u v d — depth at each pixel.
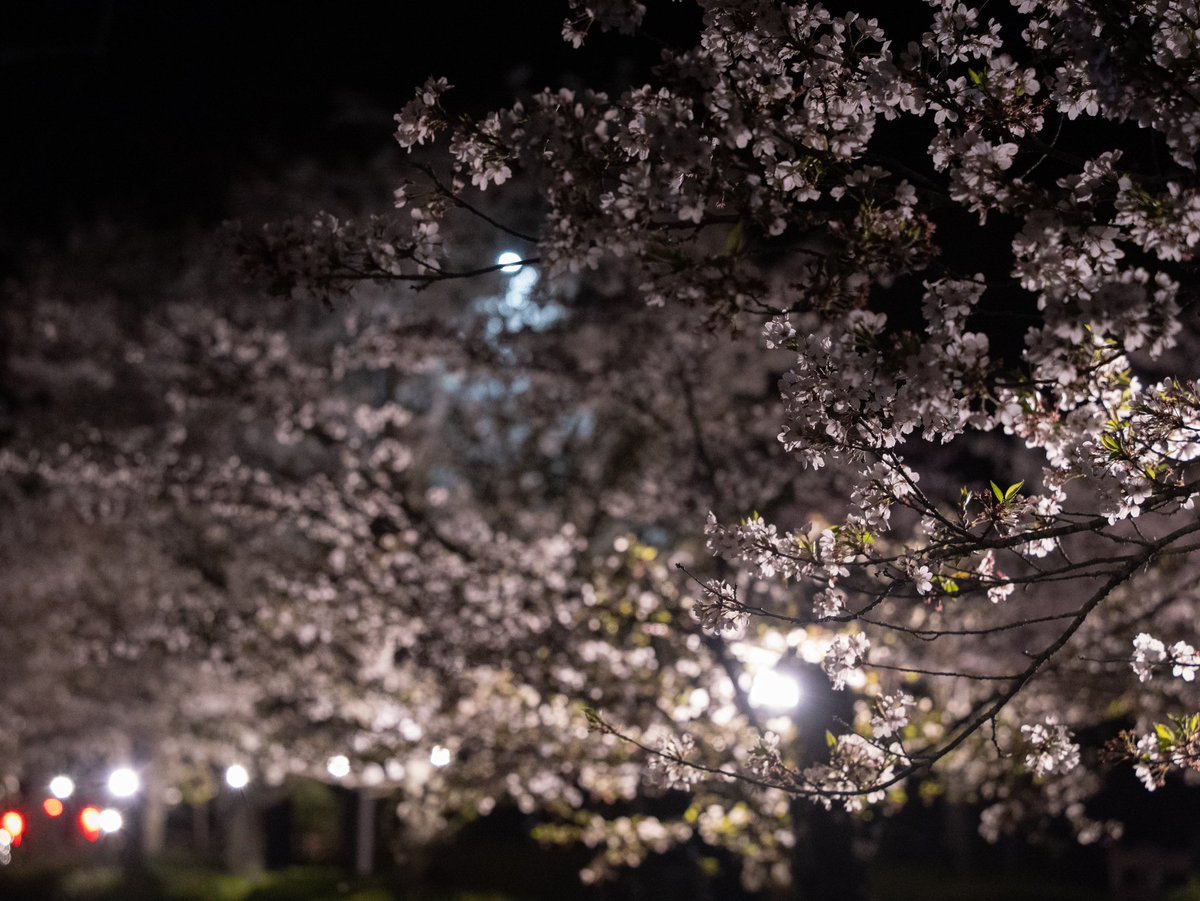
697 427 10.91
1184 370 10.85
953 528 3.77
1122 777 16.52
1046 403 3.63
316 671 15.10
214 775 25.64
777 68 3.77
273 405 12.93
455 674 11.52
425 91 3.83
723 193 3.56
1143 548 3.78
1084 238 3.30
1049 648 3.84
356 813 25.38
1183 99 3.25
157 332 14.65
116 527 18.69
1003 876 21.77
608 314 12.08
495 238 17.81
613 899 17.61
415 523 12.01
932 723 10.78
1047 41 3.79
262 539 14.80
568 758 11.81
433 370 18.75
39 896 23.84
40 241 20.05
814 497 10.89
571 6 3.75
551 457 15.61
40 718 22.03
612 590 11.35
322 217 3.81
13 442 17.95
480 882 23.30
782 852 11.88
